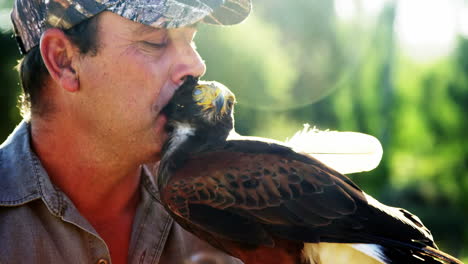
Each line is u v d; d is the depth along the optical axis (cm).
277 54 1229
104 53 283
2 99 980
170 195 304
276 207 298
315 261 301
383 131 1894
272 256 304
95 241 297
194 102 316
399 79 2186
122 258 323
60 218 292
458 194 2208
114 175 307
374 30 1848
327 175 304
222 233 300
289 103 1337
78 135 296
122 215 326
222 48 1017
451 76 2308
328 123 1608
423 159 2289
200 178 303
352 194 300
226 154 312
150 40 288
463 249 1820
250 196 300
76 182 305
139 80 288
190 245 337
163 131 302
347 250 300
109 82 286
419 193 2219
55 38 285
